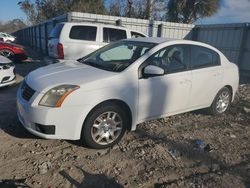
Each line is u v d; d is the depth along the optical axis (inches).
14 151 166.7
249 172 161.2
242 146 195.3
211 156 176.7
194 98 221.3
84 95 163.6
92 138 170.9
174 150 180.4
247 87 422.6
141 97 186.1
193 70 215.6
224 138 206.8
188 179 150.3
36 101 162.2
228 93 254.8
